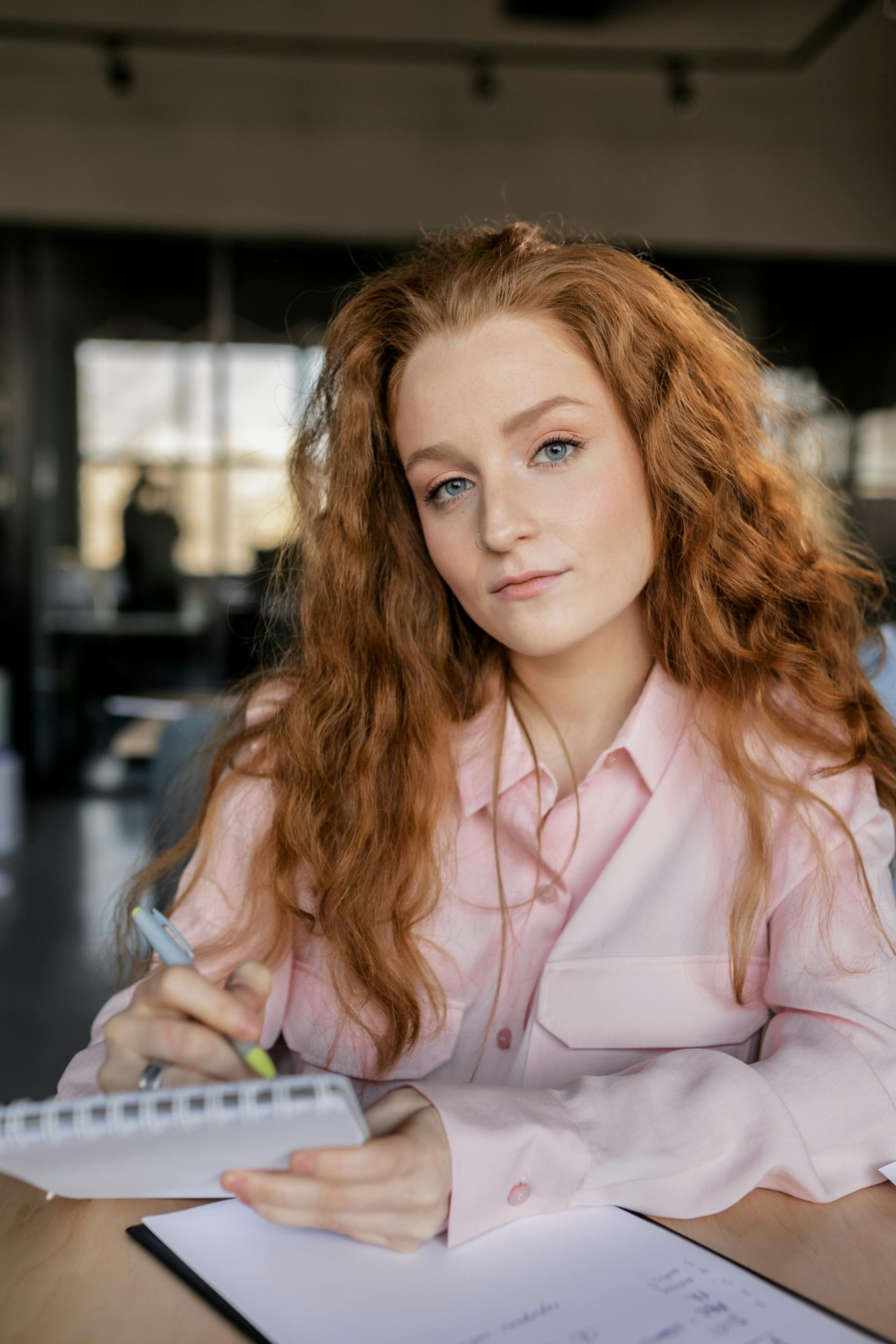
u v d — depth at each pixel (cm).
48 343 482
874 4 411
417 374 77
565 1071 80
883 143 491
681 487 83
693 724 87
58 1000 256
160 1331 49
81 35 430
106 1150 47
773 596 90
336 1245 56
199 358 486
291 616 101
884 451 497
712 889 82
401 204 483
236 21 428
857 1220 60
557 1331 48
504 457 75
